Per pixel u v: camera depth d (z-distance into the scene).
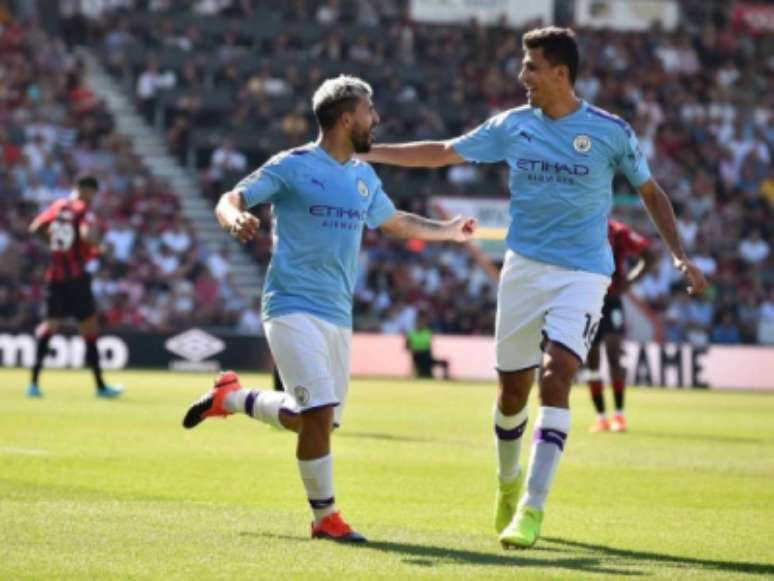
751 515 16.67
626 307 54.75
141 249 52.19
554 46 14.19
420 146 15.02
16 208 52.38
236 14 63.50
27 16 60.66
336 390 14.24
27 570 11.76
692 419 33.31
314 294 14.01
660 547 14.10
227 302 52.41
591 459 22.94
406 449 23.44
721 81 68.44
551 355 13.92
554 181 14.27
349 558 12.70
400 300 54.19
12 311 49.56
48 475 18.42
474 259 56.00
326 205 14.04
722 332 55.84
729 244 60.12
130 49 60.59
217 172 56.66
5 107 55.56
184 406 31.11
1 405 30.05
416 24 66.19
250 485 18.14
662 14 69.56
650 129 64.69
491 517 16.03
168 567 12.01
